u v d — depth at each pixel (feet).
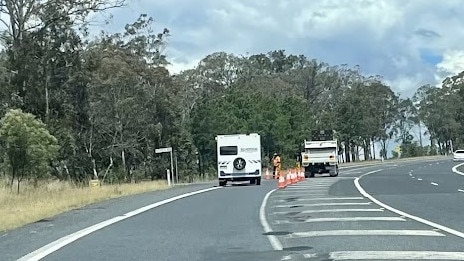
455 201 76.89
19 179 110.63
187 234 48.37
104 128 204.54
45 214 67.00
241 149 136.15
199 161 248.52
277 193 98.43
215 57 331.77
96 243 44.24
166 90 223.51
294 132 285.02
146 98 216.13
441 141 495.82
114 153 206.08
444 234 45.80
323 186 117.08
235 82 330.75
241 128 256.11
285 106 296.10
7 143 110.22
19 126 110.42
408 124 487.20
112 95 206.49
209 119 244.42
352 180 142.31
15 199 87.40
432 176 158.81
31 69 156.66
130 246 42.47
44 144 113.80
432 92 492.95
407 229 48.88
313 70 401.29
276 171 177.99
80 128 179.83
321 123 357.82
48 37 162.20
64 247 42.55
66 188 115.34
